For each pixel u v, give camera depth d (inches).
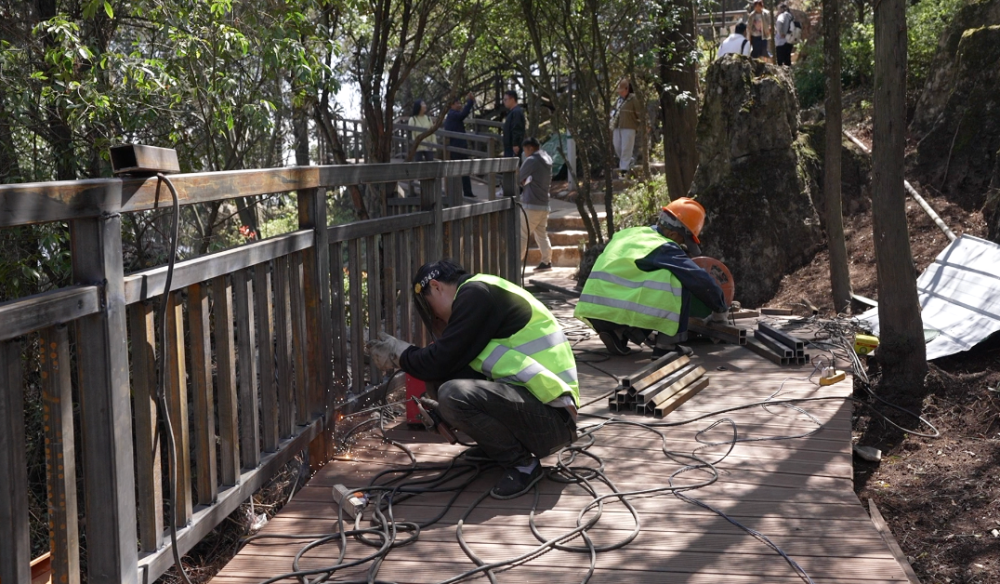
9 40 254.4
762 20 530.6
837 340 236.4
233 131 310.8
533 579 109.2
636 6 377.1
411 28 408.2
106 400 92.7
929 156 337.4
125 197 94.7
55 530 89.3
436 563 114.0
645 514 128.3
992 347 224.4
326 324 149.6
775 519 126.3
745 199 330.6
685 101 377.1
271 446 135.0
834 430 167.0
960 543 157.8
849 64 479.5
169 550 107.3
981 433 193.2
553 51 455.5
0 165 252.5
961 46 336.2
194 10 234.7
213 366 220.5
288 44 247.1
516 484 135.5
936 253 290.2
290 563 114.7
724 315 236.5
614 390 183.3
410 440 161.9
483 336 134.6
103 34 259.1
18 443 82.8
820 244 331.3
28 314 80.0
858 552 115.7
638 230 219.3
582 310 217.8
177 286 106.0
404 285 180.9
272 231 490.6
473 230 223.5
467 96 644.7
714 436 164.7
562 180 652.7
